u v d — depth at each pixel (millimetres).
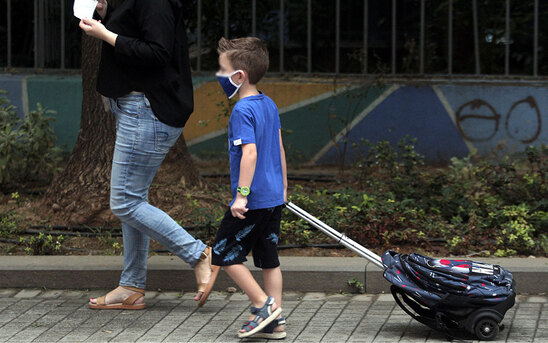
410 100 18984
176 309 10055
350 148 18922
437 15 19219
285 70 19328
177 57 9477
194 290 10906
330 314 9820
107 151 13617
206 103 18781
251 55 8500
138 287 10078
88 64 14039
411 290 8656
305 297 10609
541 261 11023
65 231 13023
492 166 15195
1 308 10102
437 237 12648
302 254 11945
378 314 9797
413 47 19297
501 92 18984
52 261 11203
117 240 12555
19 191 15508
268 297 8773
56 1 18953
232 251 8719
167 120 9367
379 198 14008
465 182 14758
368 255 9070
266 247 8945
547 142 18953
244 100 8492
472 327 8562
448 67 19312
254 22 18953
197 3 18906
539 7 19188
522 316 9602
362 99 18922
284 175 9047
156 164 9625
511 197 14078
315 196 14500
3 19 18906
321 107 18922
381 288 10742
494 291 8492
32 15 18938
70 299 10523
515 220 12852
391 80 19031
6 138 15438
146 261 10109
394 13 19172
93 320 9578
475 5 19281
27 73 18922
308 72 19234
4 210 14008
